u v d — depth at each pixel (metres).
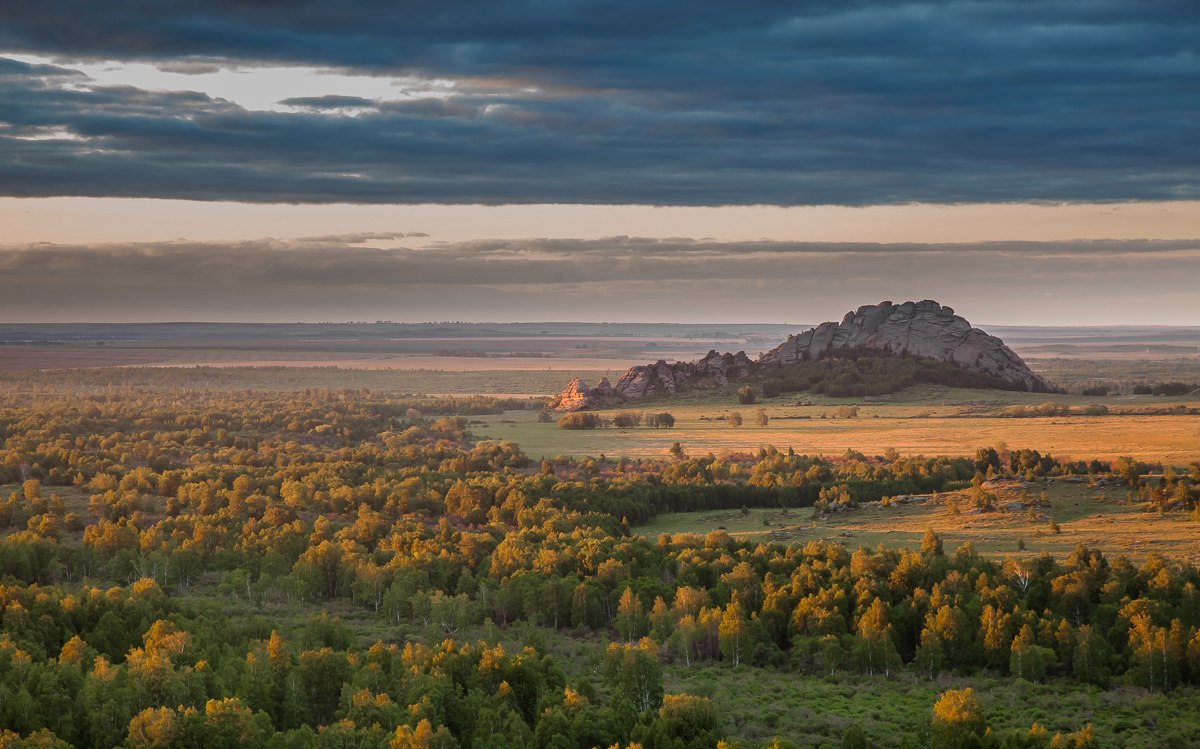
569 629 131.62
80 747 86.75
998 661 114.62
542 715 88.88
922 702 104.56
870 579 132.50
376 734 85.06
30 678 91.69
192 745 83.06
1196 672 107.44
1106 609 121.50
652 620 125.69
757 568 143.00
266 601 138.50
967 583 130.88
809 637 121.31
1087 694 105.88
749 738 93.75
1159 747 91.81
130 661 98.19
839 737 94.50
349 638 112.81
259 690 94.31
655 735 88.06
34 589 121.62
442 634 121.38
